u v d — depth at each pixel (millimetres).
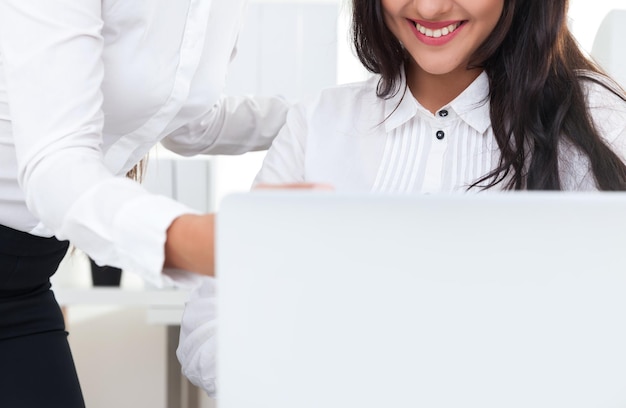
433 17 1031
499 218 514
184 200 2359
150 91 1132
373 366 528
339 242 519
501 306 521
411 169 1209
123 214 727
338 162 1237
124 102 1122
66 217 773
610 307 517
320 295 523
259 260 522
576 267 515
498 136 1170
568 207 511
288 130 1310
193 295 1234
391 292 521
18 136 863
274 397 535
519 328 521
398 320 523
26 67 866
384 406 532
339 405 533
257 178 1303
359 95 1289
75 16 885
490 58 1186
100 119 908
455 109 1191
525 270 517
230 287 526
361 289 522
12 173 1080
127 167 1229
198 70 1237
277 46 2400
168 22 1112
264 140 1509
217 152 1505
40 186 818
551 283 517
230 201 520
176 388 2611
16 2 876
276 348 529
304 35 2400
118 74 1098
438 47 1071
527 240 515
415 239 518
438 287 520
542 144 1163
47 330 1229
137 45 1093
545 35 1158
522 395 527
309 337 528
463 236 515
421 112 1207
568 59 1264
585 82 1247
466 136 1206
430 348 525
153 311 2238
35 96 858
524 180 1175
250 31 2400
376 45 1195
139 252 717
